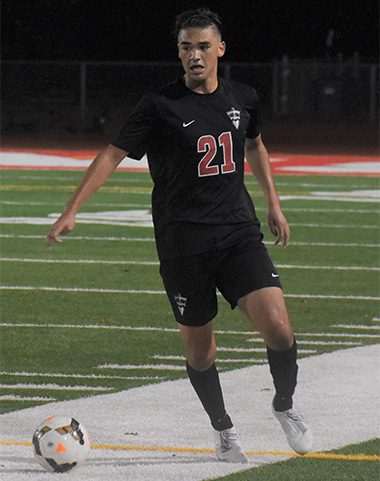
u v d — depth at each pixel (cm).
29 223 3612
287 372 1273
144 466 1267
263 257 1277
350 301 2431
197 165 1266
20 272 2752
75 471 1243
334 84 9275
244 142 1295
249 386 1664
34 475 1227
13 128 8500
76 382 1709
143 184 4962
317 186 4938
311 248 3184
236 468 1266
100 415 1496
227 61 11000
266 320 1251
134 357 1891
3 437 1388
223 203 1278
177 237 1279
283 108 9288
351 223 3716
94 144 7662
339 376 1728
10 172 5469
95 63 8638
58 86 9225
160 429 1430
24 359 1869
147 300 2425
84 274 2739
